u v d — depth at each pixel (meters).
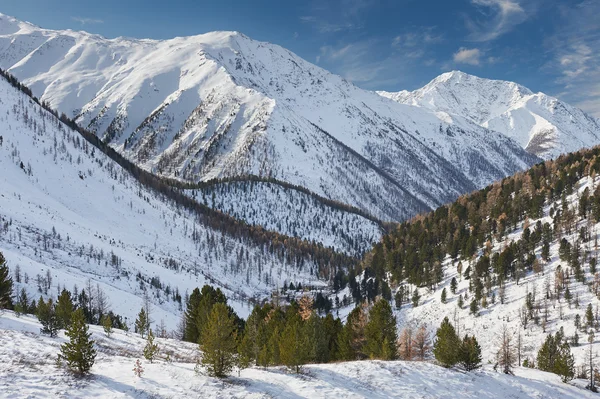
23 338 42.75
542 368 75.31
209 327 38.09
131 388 31.61
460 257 174.00
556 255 141.75
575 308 111.81
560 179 192.12
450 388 45.75
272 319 64.38
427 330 129.62
